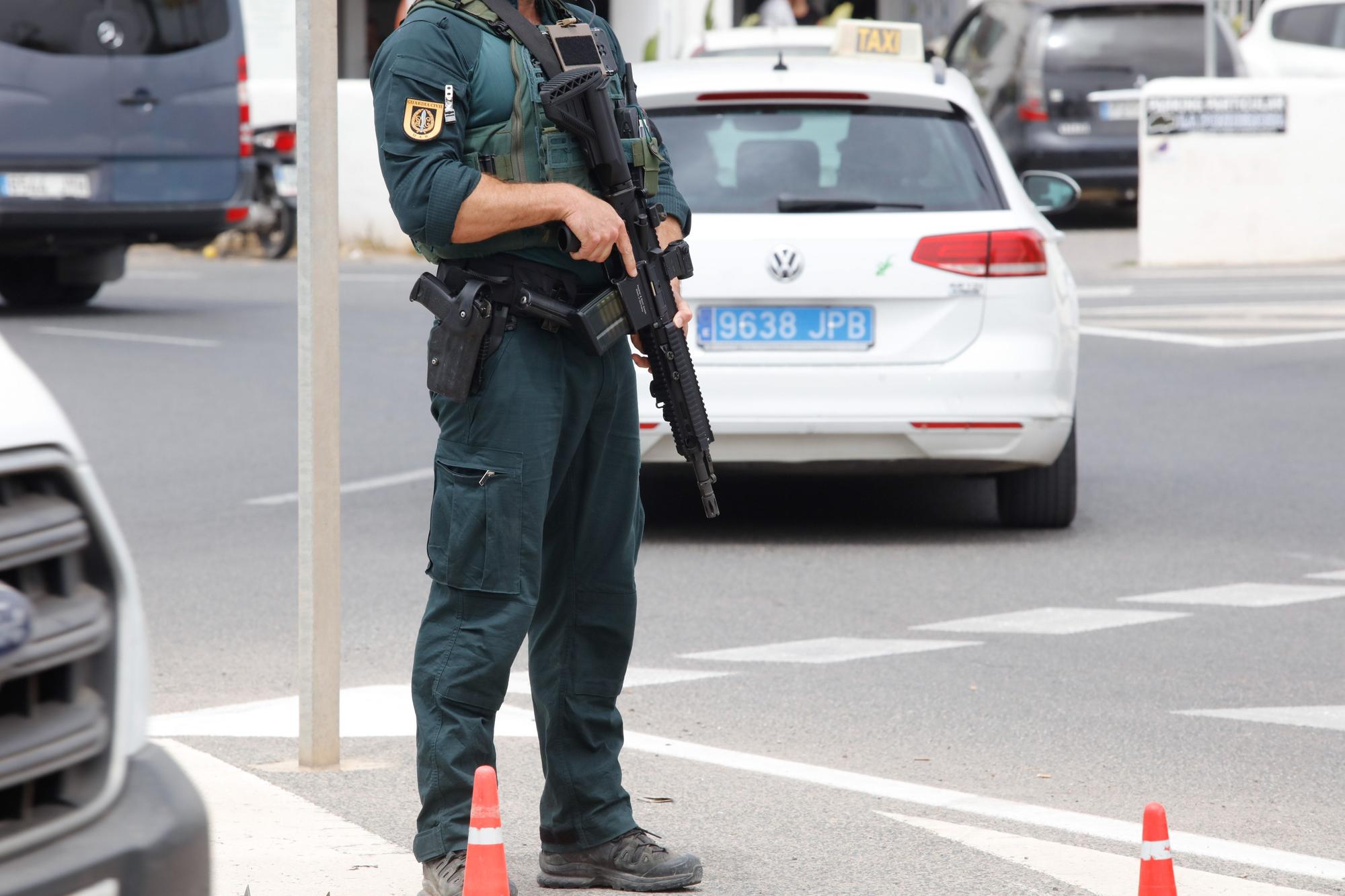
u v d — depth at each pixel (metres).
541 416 14.52
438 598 14.75
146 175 60.97
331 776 18.64
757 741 20.45
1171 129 70.00
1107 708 21.73
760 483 36.75
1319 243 70.12
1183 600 27.06
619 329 14.74
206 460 37.97
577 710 15.50
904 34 35.88
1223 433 40.00
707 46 47.09
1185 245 70.50
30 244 59.69
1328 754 20.00
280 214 80.94
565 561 15.38
